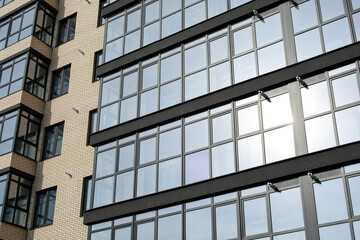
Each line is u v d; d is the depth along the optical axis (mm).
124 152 19094
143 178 18031
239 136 16672
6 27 27422
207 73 18375
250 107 16891
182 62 19250
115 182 18688
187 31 19547
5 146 23453
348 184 14164
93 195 19094
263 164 15766
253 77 17172
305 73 16203
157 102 19141
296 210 14664
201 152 17172
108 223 18266
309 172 14836
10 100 24500
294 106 16047
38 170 23797
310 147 15250
